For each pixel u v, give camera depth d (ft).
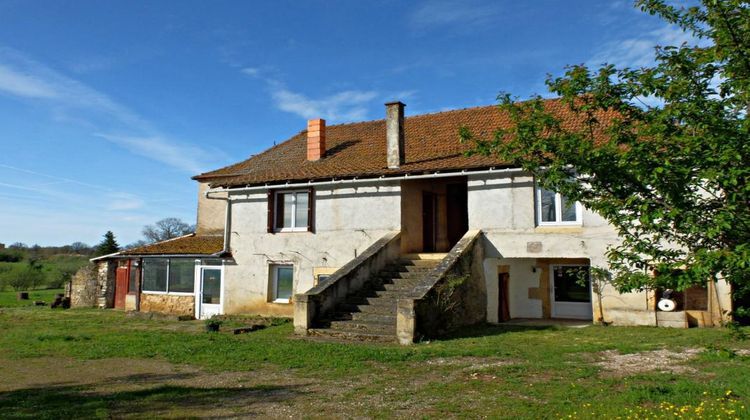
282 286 64.80
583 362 31.22
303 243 62.75
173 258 73.77
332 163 65.72
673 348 34.68
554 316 55.77
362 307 47.65
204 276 70.59
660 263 20.42
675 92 19.45
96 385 29.07
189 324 59.72
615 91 21.49
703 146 18.62
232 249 67.67
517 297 56.85
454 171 52.95
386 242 54.95
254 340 42.93
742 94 18.84
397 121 58.59
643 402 22.21
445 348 37.11
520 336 42.01
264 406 24.17
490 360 32.86
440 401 24.11
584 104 22.70
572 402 22.90
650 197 20.13
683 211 18.98
